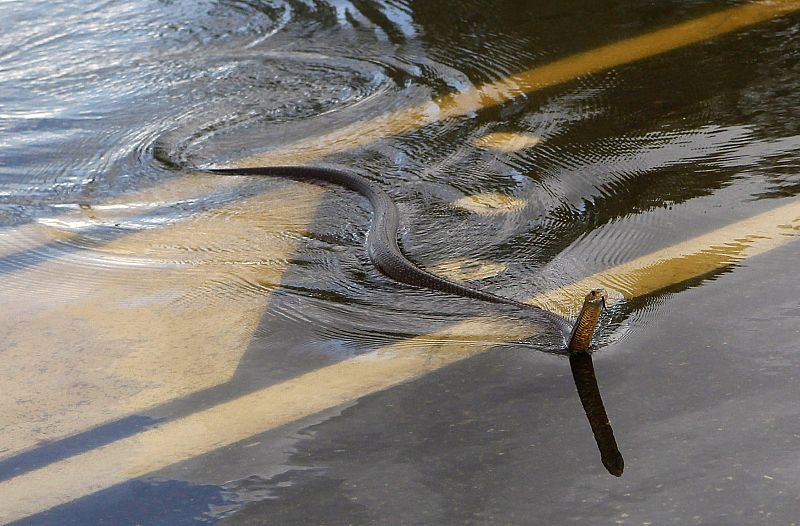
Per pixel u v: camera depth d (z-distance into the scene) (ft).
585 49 35.50
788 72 31.30
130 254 24.18
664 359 17.35
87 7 43.91
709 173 24.95
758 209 22.67
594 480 14.43
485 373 17.63
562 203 24.50
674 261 20.85
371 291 21.36
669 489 14.06
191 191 27.76
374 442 15.92
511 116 30.48
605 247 22.00
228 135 31.37
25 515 14.87
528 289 20.70
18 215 26.73
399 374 17.92
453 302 20.43
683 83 31.48
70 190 28.22
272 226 25.18
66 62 37.91
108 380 18.62
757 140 26.55
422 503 14.37
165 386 18.25
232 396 17.71
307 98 33.60
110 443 16.60
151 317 20.99
